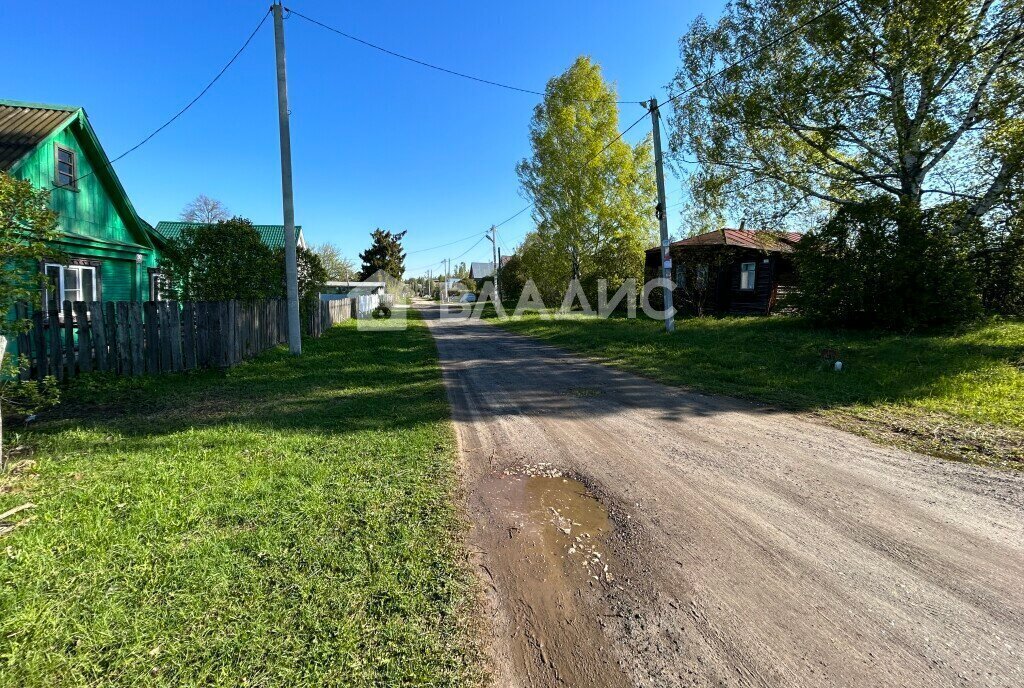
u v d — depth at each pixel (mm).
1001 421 5312
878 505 3473
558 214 25938
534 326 19219
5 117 10398
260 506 3215
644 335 13898
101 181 12086
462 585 2504
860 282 11625
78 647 1968
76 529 2838
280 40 10461
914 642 2139
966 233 11703
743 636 2186
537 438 5062
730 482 3908
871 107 12992
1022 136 10797
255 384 7648
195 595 2301
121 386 7082
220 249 11516
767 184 15562
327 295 34750
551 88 25531
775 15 13289
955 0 10234
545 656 2062
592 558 2820
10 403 5195
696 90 15570
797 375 7965
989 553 2844
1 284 4320
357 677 1899
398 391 7238
